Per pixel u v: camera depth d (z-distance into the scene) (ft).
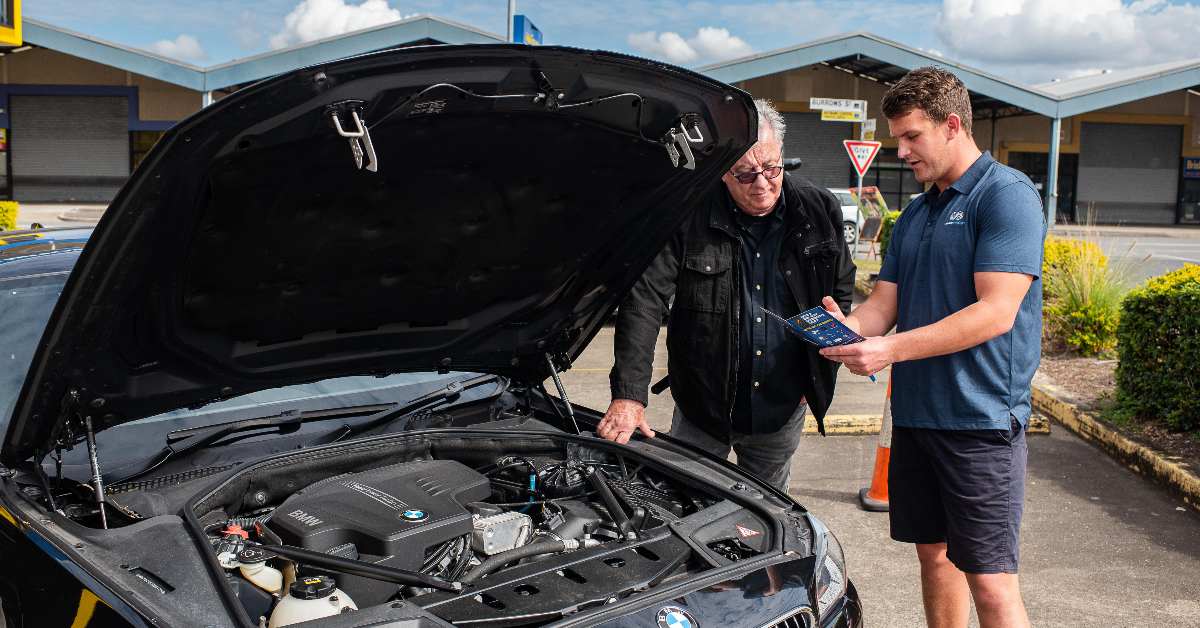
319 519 7.98
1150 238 92.89
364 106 6.81
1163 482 18.22
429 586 7.13
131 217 6.61
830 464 19.57
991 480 9.30
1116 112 117.19
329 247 8.34
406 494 8.48
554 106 7.73
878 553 15.10
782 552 7.95
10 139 112.06
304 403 10.91
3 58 110.63
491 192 8.68
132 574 6.81
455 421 10.98
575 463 9.84
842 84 110.22
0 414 9.07
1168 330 19.95
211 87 82.33
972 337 8.89
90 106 112.16
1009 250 8.94
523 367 10.98
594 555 7.75
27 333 9.76
